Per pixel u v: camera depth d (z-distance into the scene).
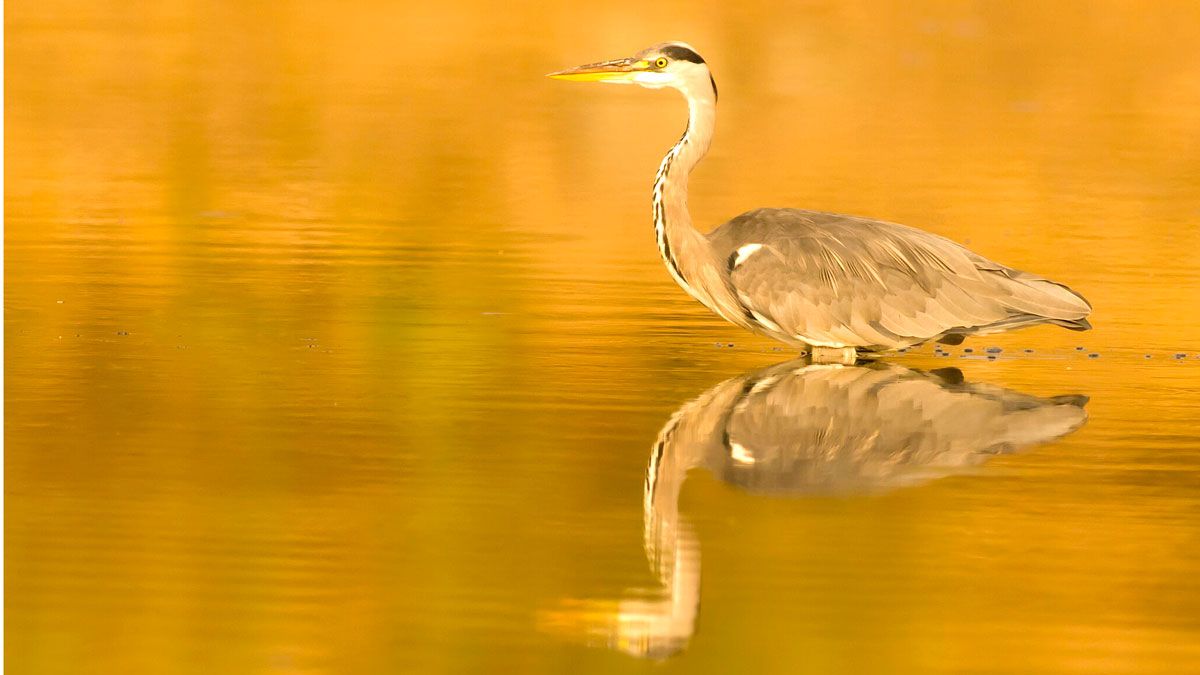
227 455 12.13
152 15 41.12
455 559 10.21
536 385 14.24
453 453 12.27
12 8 40.97
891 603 9.62
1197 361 15.52
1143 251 20.59
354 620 9.33
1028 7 44.94
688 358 15.38
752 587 9.84
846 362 15.41
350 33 39.16
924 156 27.30
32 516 10.80
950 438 12.84
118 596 9.59
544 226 21.59
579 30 39.28
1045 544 10.56
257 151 26.72
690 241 15.59
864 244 15.37
